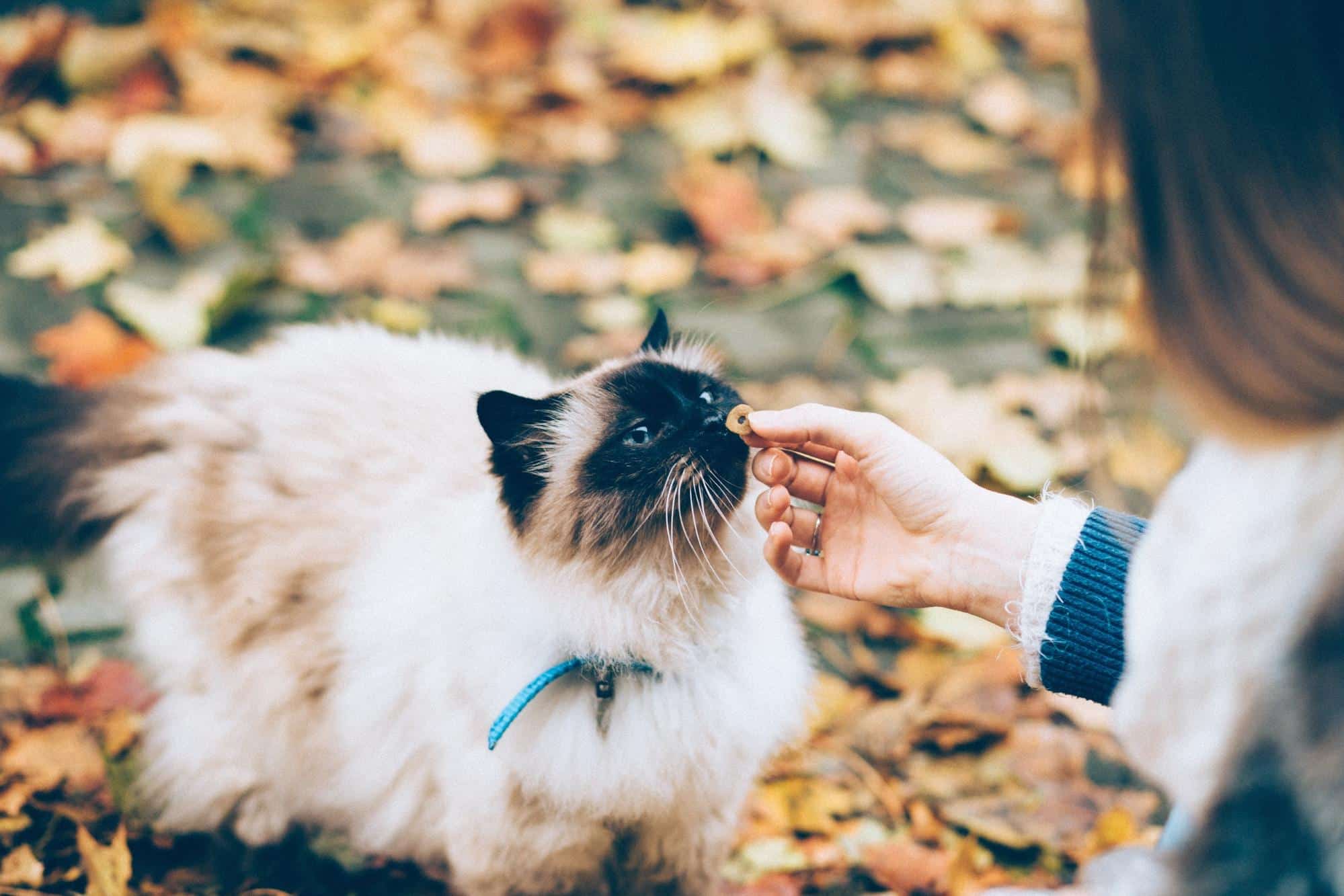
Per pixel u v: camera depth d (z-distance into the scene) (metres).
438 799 2.11
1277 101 0.97
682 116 4.31
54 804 2.34
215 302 3.33
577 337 3.46
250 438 2.21
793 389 3.33
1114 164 1.11
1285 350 1.00
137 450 2.30
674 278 3.67
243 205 3.84
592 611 1.84
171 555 2.21
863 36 4.74
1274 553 1.07
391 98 4.30
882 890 2.25
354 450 2.17
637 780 1.84
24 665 2.63
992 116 4.40
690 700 1.88
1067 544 1.76
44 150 3.94
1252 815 1.11
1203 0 0.99
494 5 4.65
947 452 3.10
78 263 3.50
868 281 3.65
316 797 2.28
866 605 2.85
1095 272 1.18
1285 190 0.98
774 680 1.96
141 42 4.26
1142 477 1.72
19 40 4.15
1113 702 1.70
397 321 3.41
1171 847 1.26
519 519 1.87
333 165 4.05
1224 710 1.12
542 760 1.84
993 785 2.46
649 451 1.86
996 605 1.84
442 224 3.82
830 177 4.12
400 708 2.06
